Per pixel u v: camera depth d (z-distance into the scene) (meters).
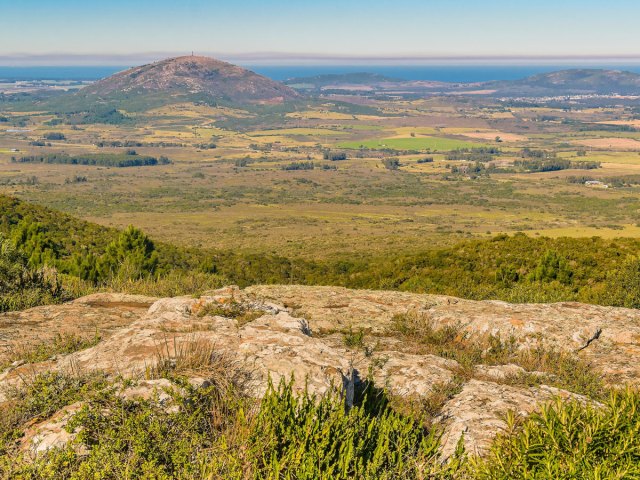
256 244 155.88
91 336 7.04
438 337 8.20
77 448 3.06
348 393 4.41
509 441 3.39
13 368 5.13
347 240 142.38
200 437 3.19
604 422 3.17
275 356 4.50
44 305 9.33
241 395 3.84
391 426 3.64
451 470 3.34
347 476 3.10
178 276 14.03
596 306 9.48
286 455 3.04
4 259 11.00
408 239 137.38
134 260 17.36
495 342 7.89
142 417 3.16
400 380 5.75
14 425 3.56
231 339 5.05
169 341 4.90
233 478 2.89
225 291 9.65
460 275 20.72
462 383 5.68
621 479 2.90
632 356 7.36
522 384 6.07
